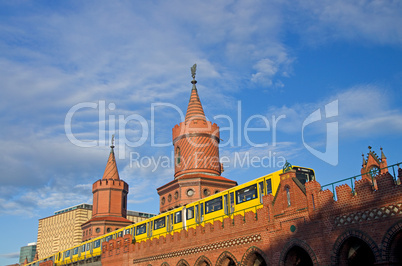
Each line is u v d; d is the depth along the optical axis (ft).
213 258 126.62
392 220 80.79
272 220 108.78
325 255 92.94
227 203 133.59
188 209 153.07
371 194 85.76
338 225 91.35
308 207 98.99
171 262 146.00
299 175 112.68
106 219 235.20
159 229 168.76
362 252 92.12
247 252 114.62
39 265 280.31
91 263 213.05
